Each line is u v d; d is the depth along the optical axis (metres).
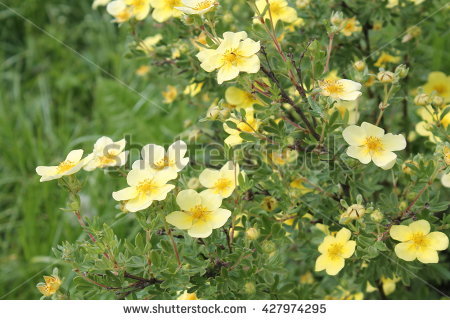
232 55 0.41
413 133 0.56
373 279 0.47
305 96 0.44
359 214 0.41
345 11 0.54
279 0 0.48
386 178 0.52
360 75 0.44
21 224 0.67
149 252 0.40
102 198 0.66
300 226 0.47
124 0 0.52
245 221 0.44
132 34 0.54
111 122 0.74
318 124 0.45
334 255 0.43
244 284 0.42
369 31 0.58
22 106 0.81
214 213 0.40
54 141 0.75
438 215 0.52
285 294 0.45
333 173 0.45
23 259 0.65
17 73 0.85
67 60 0.88
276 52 0.47
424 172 0.43
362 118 0.55
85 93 0.84
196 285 0.41
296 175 0.48
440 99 0.46
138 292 0.44
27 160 0.72
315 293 0.52
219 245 0.42
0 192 0.71
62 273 0.59
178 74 0.54
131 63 0.83
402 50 0.54
